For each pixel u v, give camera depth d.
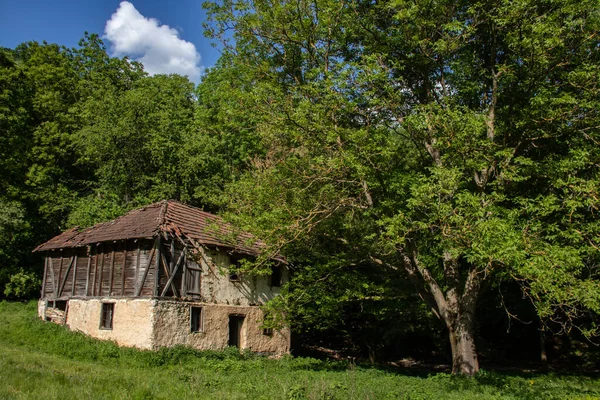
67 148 32.59
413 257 16.78
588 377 18.80
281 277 26.58
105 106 30.36
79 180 33.06
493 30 15.65
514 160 13.80
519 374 19.80
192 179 30.62
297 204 16.16
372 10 16.27
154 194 29.47
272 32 17.28
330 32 16.47
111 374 12.72
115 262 20.69
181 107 34.69
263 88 16.33
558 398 11.94
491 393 12.28
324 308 18.53
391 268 18.50
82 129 30.59
